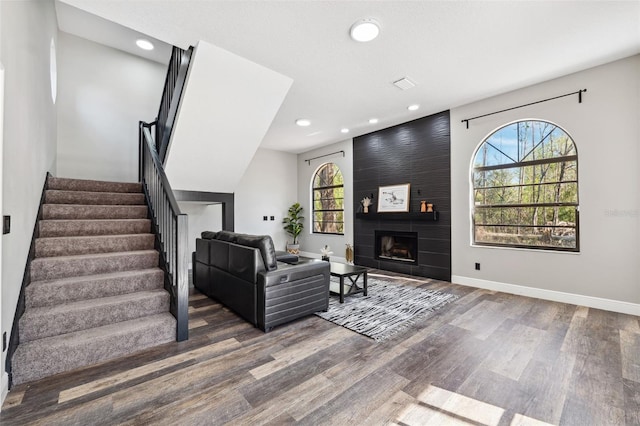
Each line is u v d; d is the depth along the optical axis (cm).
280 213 715
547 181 354
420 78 334
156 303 253
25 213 218
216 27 241
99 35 440
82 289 236
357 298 358
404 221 502
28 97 225
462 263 426
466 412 156
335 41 260
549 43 267
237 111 344
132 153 493
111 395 169
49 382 180
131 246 303
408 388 176
